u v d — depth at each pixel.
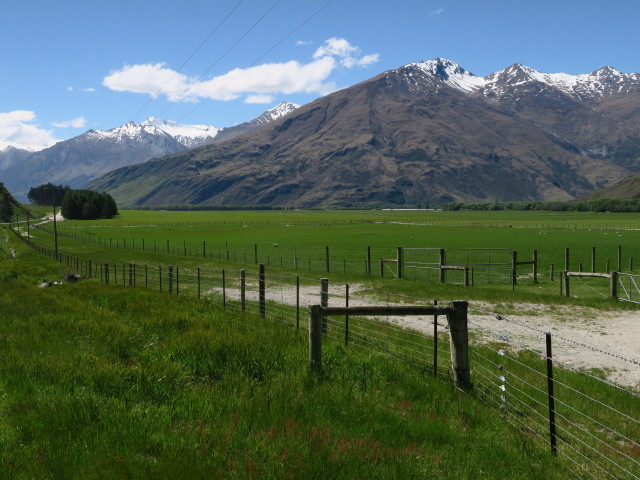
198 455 6.36
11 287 28.33
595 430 9.69
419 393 9.91
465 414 9.14
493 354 15.39
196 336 12.16
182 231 142.38
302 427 7.40
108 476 5.85
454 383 10.50
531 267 53.19
